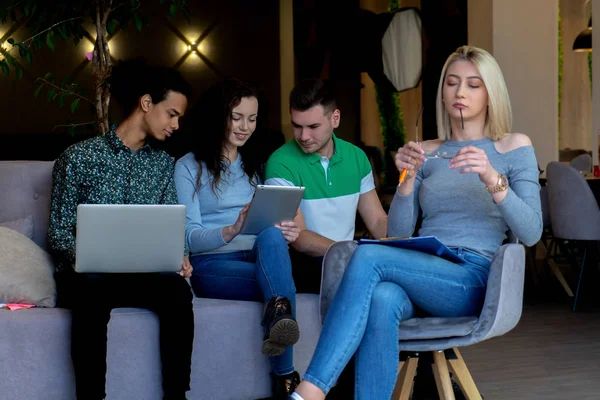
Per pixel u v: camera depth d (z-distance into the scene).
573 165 7.43
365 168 3.35
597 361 3.79
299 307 2.94
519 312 2.47
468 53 2.72
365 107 10.09
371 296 2.35
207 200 3.11
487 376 3.54
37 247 2.92
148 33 8.76
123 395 2.64
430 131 7.41
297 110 3.11
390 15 7.69
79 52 8.22
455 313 2.48
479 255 2.58
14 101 8.07
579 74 9.07
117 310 2.70
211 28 9.08
